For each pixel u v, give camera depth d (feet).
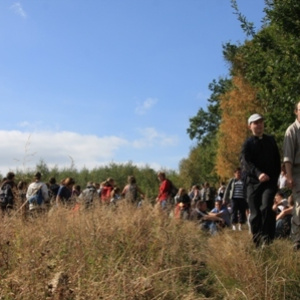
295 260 23.17
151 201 35.40
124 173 165.48
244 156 27.91
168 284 20.68
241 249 24.76
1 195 41.39
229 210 55.77
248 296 19.93
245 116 132.98
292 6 45.11
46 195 37.42
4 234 21.26
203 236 33.22
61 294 17.42
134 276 20.40
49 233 24.88
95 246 24.39
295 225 26.11
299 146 26.40
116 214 31.53
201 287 22.17
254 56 49.78
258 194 27.66
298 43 46.03
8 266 19.58
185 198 45.50
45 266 18.81
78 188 50.78
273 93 48.80
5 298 17.08
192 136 229.86
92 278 19.60
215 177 196.34
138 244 25.63
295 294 20.65
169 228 29.68
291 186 26.27
